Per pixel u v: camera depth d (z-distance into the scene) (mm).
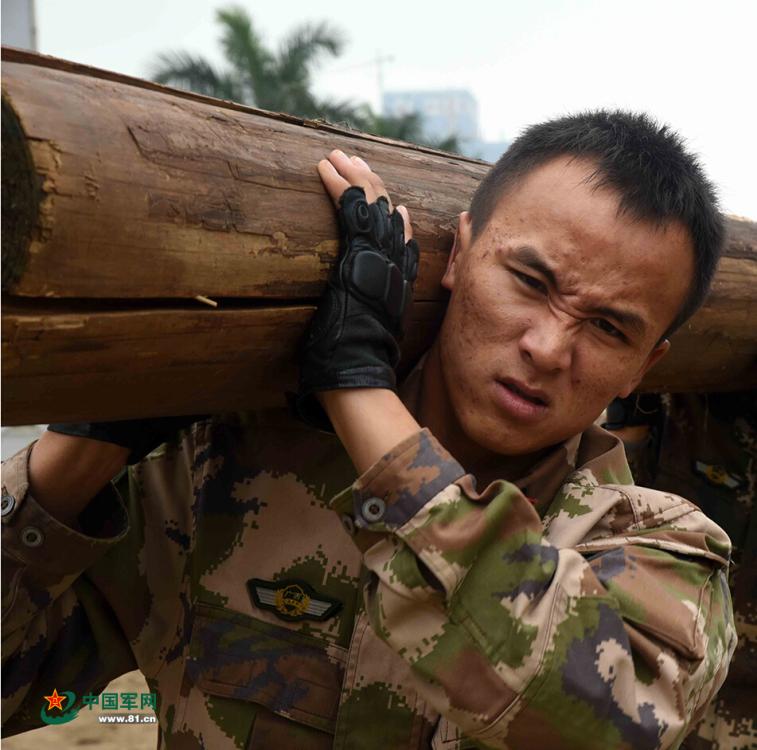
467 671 1020
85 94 905
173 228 931
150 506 1404
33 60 941
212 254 975
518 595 1024
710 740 2268
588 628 1038
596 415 1192
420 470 1047
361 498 1056
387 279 1105
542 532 1168
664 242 1123
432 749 1195
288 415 1322
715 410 2447
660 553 1168
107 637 1373
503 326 1134
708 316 1793
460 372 1169
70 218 845
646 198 1109
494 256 1153
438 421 1271
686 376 1915
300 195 1083
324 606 1246
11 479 1233
